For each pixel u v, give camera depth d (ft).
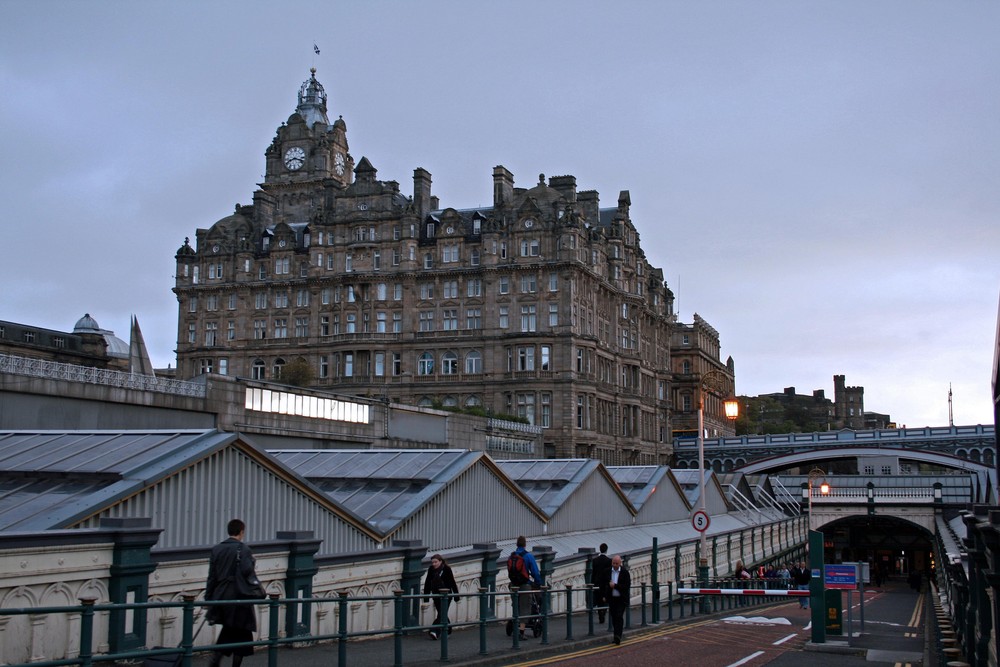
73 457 87.61
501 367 384.27
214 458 84.12
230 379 200.85
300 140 477.36
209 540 82.79
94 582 57.88
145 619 60.44
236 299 426.51
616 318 423.23
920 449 435.53
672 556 176.86
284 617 71.87
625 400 425.28
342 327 405.39
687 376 568.00
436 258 402.11
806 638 100.58
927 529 364.79
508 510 143.74
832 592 100.73
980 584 64.39
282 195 474.49
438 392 391.04
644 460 451.12
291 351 414.41
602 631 96.58
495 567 101.24
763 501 350.23
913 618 164.14
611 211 447.01
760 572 242.78
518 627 79.77
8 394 157.38
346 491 125.59
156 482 78.02
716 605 151.23
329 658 66.80
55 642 55.62
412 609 86.28
